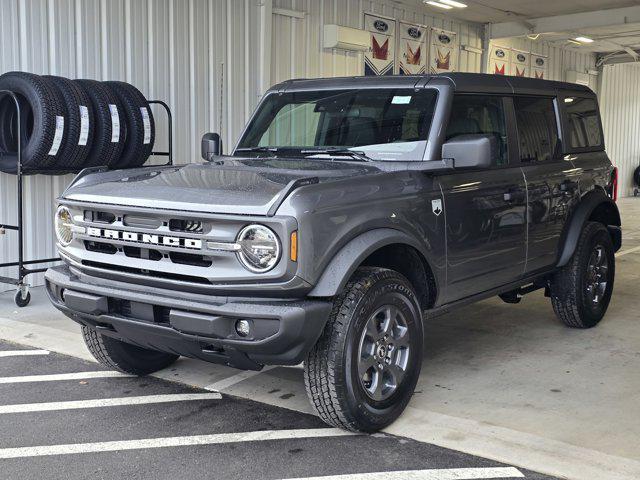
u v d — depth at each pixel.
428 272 4.15
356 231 3.51
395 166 4.15
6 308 6.60
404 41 13.46
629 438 3.76
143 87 8.60
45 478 3.29
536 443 3.67
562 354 5.27
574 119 5.76
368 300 3.57
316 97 4.78
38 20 7.45
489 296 4.77
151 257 3.57
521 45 16.92
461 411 4.12
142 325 3.59
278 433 3.79
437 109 4.28
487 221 4.52
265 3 10.04
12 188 7.43
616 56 19.73
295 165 4.18
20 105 6.86
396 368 3.83
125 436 3.75
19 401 4.25
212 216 3.30
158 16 8.70
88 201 3.77
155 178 3.91
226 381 4.60
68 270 4.06
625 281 8.04
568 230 5.54
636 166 22.16
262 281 3.28
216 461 3.46
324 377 3.50
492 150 3.95
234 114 9.88
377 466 3.40
